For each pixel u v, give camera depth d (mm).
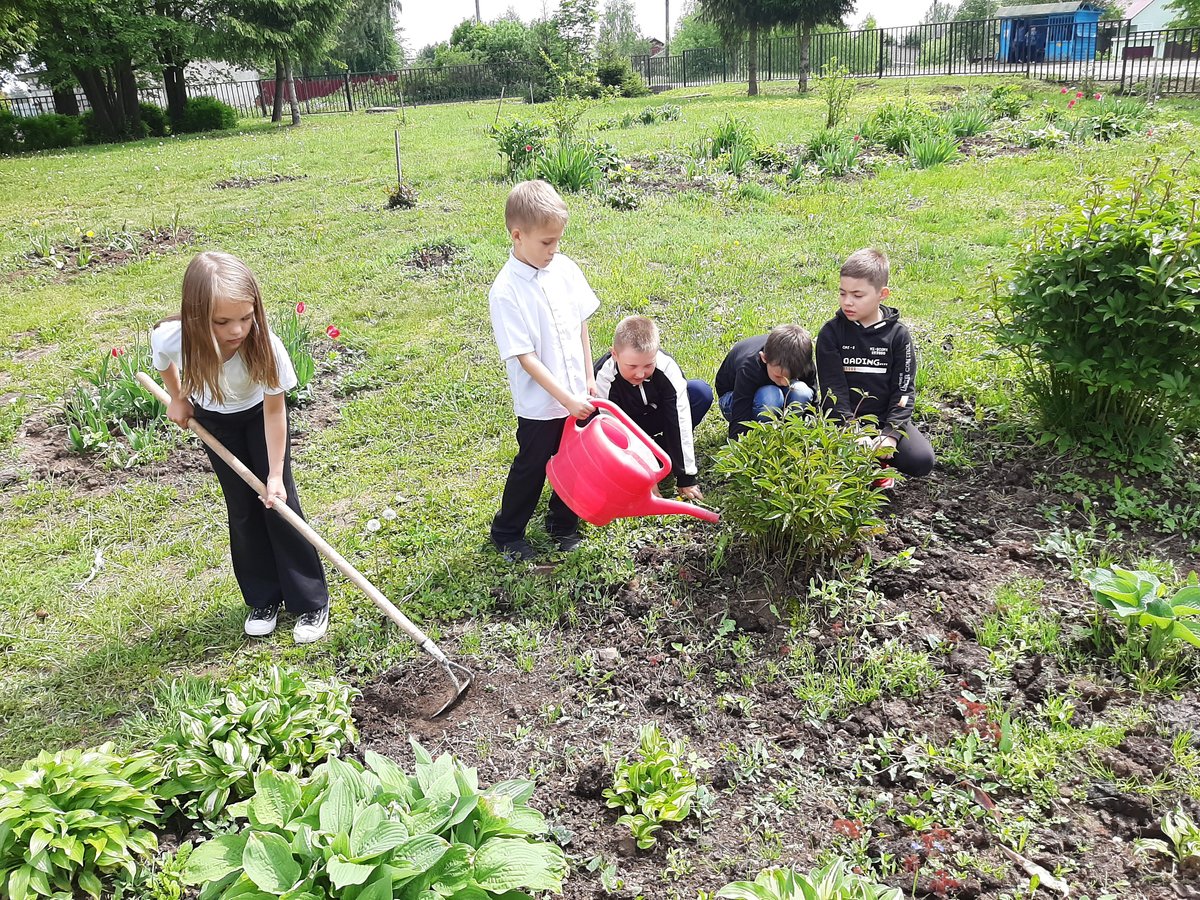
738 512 3328
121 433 5117
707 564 3480
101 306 7520
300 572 3326
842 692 2822
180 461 4824
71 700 3139
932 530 3650
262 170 14469
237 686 2785
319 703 2768
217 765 2502
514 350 3312
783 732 2719
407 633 3180
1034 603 3143
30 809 2256
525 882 1969
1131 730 2580
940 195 9367
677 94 30797
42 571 3916
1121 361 3699
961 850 2266
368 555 3850
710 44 55312
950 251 7242
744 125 12625
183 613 3588
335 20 26781
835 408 3908
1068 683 2775
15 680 3264
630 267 7363
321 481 4527
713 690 2918
